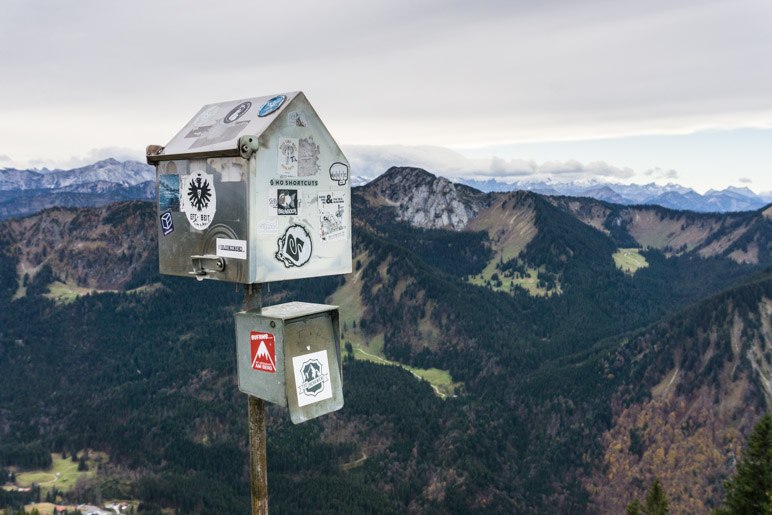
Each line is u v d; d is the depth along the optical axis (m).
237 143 5.55
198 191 6.28
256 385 5.81
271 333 5.60
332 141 6.43
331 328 6.06
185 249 6.57
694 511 117.62
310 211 6.33
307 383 5.75
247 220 5.75
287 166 6.03
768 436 32.19
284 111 5.92
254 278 5.84
